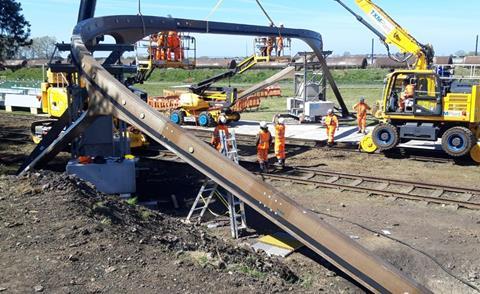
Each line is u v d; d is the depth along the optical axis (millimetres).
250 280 6906
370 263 7637
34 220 7602
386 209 12430
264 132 15859
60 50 13016
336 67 69875
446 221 11539
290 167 16719
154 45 20781
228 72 26938
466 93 17219
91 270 6418
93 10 15281
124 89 10969
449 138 17312
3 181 9445
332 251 8047
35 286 5891
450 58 42344
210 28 20094
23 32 30875
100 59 15672
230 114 26625
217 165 9562
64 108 18344
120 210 8914
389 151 18844
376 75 61281
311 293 7289
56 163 16625
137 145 18281
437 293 8352
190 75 67562
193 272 6766
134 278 6367
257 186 9070
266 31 22625
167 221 9398
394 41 21047
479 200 13062
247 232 10797
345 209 12422
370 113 29000
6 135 22406
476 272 8984
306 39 24750
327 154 18953
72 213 7957
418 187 14328
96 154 13875
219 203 12781
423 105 17641
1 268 6238
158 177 15344
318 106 27125
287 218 8625
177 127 10141
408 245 9961
